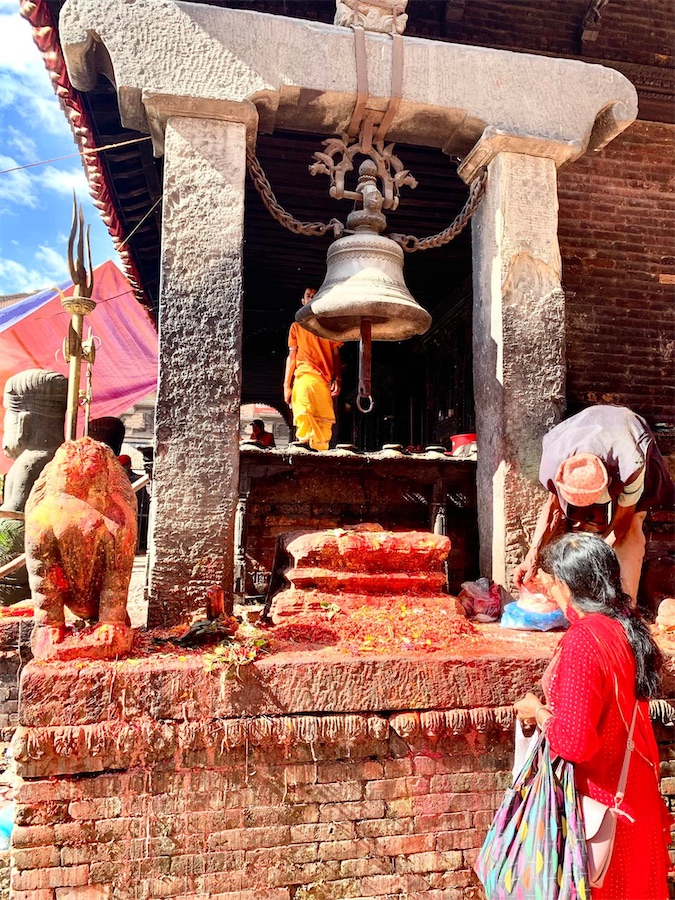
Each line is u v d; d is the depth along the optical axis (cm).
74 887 248
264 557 465
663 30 626
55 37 381
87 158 489
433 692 281
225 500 338
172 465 335
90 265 399
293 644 294
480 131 405
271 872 263
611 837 192
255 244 748
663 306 615
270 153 571
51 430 483
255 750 267
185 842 258
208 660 269
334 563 329
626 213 615
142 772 257
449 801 281
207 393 343
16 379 482
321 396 521
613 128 425
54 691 251
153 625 326
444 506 452
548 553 228
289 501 473
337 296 348
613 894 193
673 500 343
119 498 289
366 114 389
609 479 327
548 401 391
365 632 304
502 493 381
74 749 249
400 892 273
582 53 609
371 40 380
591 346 599
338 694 273
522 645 312
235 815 263
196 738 259
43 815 247
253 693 267
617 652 201
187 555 332
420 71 385
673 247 622
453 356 888
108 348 1150
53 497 278
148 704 258
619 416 337
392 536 339
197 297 347
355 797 274
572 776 199
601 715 198
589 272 604
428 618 320
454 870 278
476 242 428
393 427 1118
